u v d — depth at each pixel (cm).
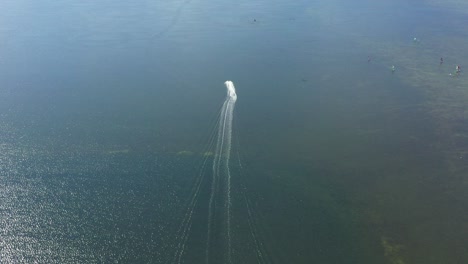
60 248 3238
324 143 4650
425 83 5953
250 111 5319
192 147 4522
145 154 4394
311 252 3203
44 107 5384
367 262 3144
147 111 5297
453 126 4906
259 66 6631
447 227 3500
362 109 5359
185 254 3142
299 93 5794
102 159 4303
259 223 3444
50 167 4184
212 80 6166
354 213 3628
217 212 3553
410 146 4581
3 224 3472
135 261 3105
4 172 4100
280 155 4416
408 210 3678
